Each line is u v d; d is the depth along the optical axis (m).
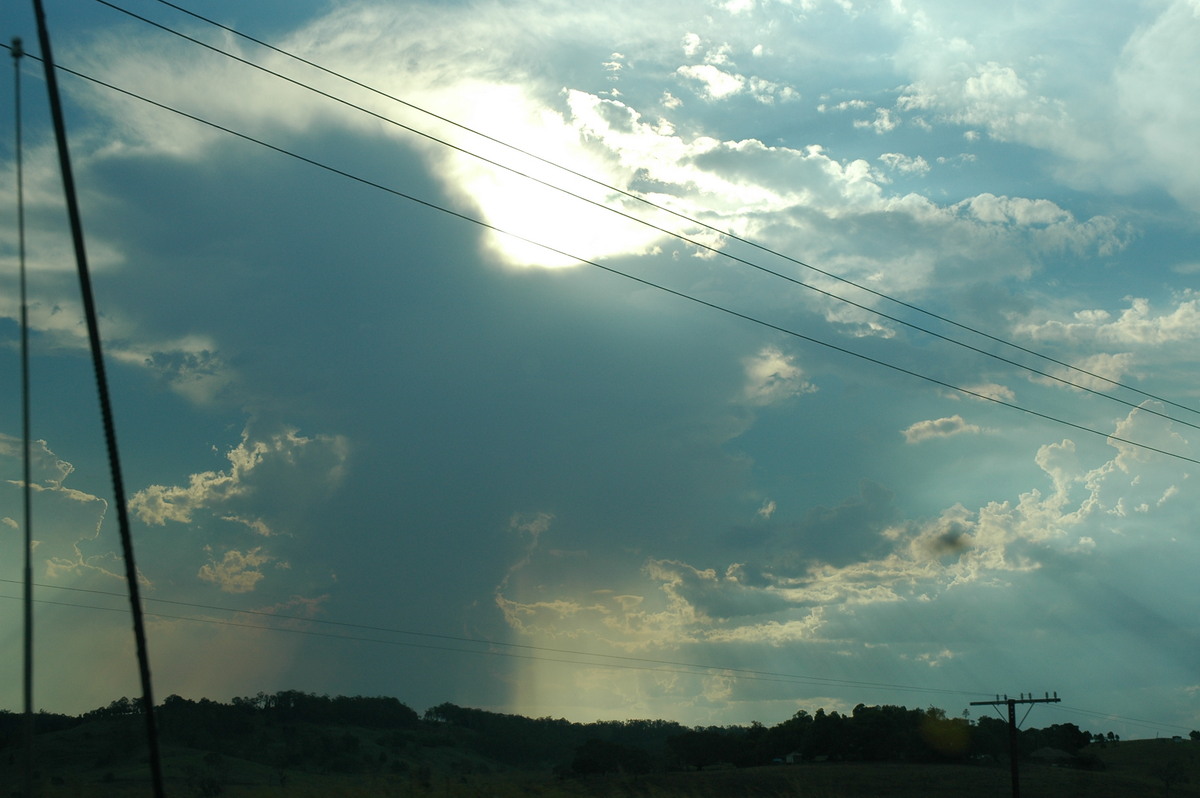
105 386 13.15
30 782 11.99
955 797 81.12
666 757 101.38
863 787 85.00
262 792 32.12
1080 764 125.00
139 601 12.84
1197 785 102.19
